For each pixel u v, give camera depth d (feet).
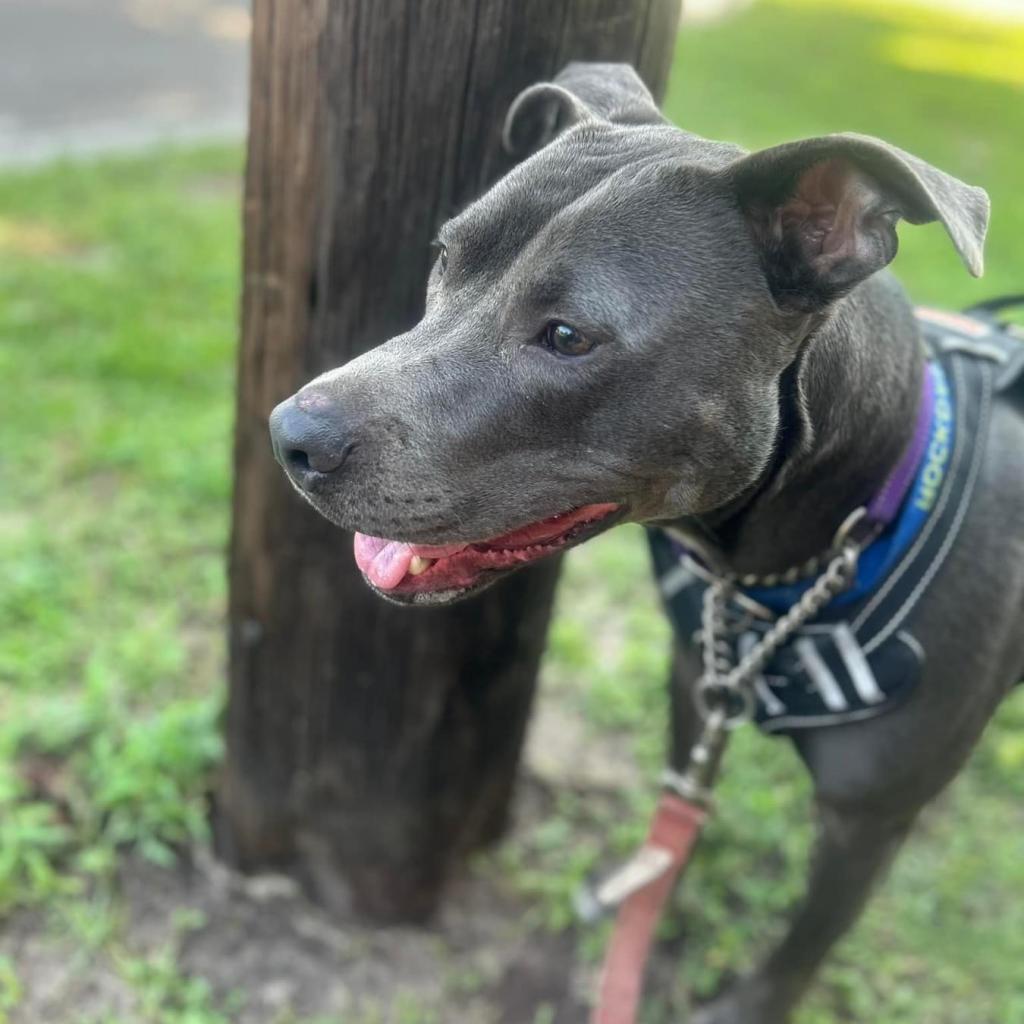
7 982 1.91
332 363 1.69
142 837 2.14
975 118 8.27
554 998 2.09
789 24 12.54
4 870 2.01
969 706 1.57
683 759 2.11
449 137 1.53
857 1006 2.09
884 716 1.55
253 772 2.09
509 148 1.53
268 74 1.54
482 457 1.41
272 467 1.81
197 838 2.23
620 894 1.79
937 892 2.30
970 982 2.15
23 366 3.55
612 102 1.53
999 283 4.92
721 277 1.38
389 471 1.38
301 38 1.49
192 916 2.09
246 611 1.96
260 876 2.20
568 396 1.39
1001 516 1.56
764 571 1.60
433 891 2.18
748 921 2.24
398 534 1.41
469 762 2.07
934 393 1.60
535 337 1.40
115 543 2.91
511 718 2.10
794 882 2.30
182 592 2.80
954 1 17.43
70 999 1.93
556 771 2.50
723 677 1.67
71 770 2.23
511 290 1.41
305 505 1.82
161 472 3.15
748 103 7.72
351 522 1.41
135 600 2.74
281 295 1.67
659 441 1.41
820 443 1.48
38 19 8.41
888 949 2.20
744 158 1.35
